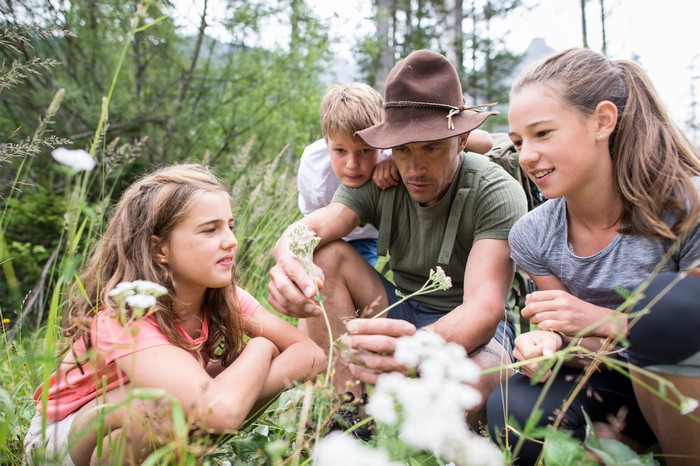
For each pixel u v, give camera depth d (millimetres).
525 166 1438
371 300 2070
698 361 1095
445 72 1892
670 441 1219
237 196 3598
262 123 7828
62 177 5641
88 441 1280
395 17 12359
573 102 1357
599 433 1305
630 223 1401
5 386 1695
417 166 1787
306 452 1361
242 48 7797
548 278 1593
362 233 2543
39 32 2064
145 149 6578
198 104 7570
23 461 1314
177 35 7234
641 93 1414
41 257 4859
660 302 1127
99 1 6383
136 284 1092
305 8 7758
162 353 1320
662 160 1359
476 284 1762
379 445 1056
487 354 1745
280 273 1718
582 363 1400
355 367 1489
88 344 1340
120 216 1514
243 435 1389
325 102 2146
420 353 1023
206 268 1467
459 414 940
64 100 5945
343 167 2121
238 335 1638
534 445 1348
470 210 1896
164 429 1180
